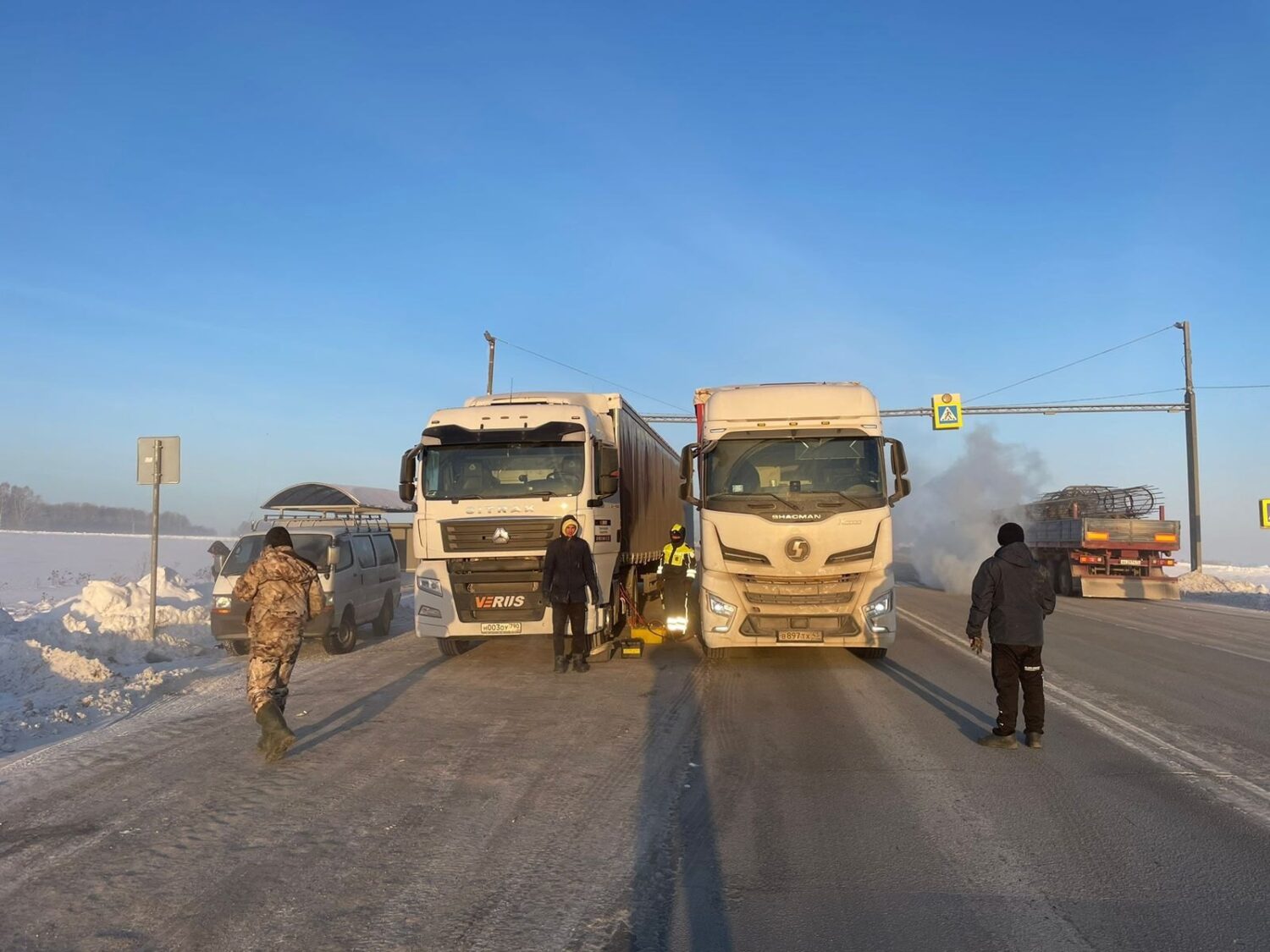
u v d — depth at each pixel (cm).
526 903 454
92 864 504
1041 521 2945
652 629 1505
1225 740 798
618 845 536
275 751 715
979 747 770
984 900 457
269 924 430
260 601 741
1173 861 507
